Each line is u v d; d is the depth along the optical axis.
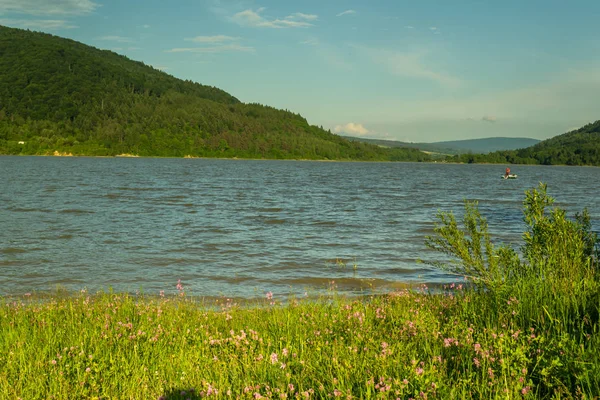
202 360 5.34
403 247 19.64
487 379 4.15
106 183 61.03
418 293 10.27
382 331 6.18
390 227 25.80
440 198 48.09
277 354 5.20
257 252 18.30
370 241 21.11
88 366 5.15
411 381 4.15
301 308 8.48
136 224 25.39
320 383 4.26
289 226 25.86
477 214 8.84
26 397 4.47
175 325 7.12
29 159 171.88
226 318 7.45
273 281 13.73
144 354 5.55
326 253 18.20
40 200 36.97
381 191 57.75
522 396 3.96
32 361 5.35
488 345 5.07
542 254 8.21
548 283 7.08
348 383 4.29
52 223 24.91
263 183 70.00
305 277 14.24
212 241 20.56
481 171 172.00
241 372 4.92
